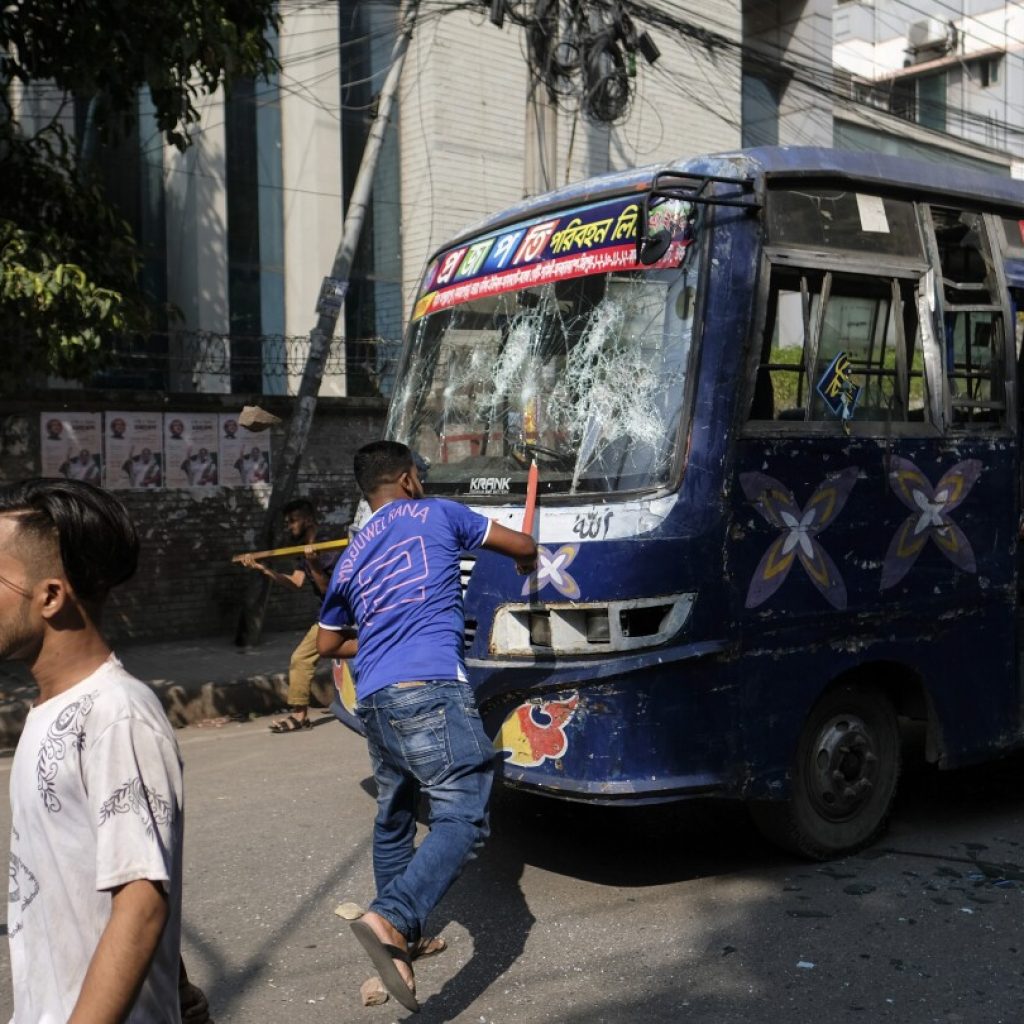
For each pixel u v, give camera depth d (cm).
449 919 424
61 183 773
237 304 1212
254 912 438
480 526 386
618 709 411
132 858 170
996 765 630
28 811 180
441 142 1303
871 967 377
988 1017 342
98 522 183
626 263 462
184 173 1152
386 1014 354
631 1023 343
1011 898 436
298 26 1229
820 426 456
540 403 474
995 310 520
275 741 723
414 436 540
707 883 455
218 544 984
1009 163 2194
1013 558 524
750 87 1730
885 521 474
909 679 496
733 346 433
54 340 709
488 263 529
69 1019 167
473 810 349
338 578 381
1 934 414
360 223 969
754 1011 348
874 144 1944
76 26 698
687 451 423
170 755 180
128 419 924
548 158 1090
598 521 421
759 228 444
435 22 1288
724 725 428
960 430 505
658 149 1542
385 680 359
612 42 1121
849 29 2989
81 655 185
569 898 443
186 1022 244
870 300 481
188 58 704
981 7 2822
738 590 430
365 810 564
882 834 509
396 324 1325
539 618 430
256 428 523
